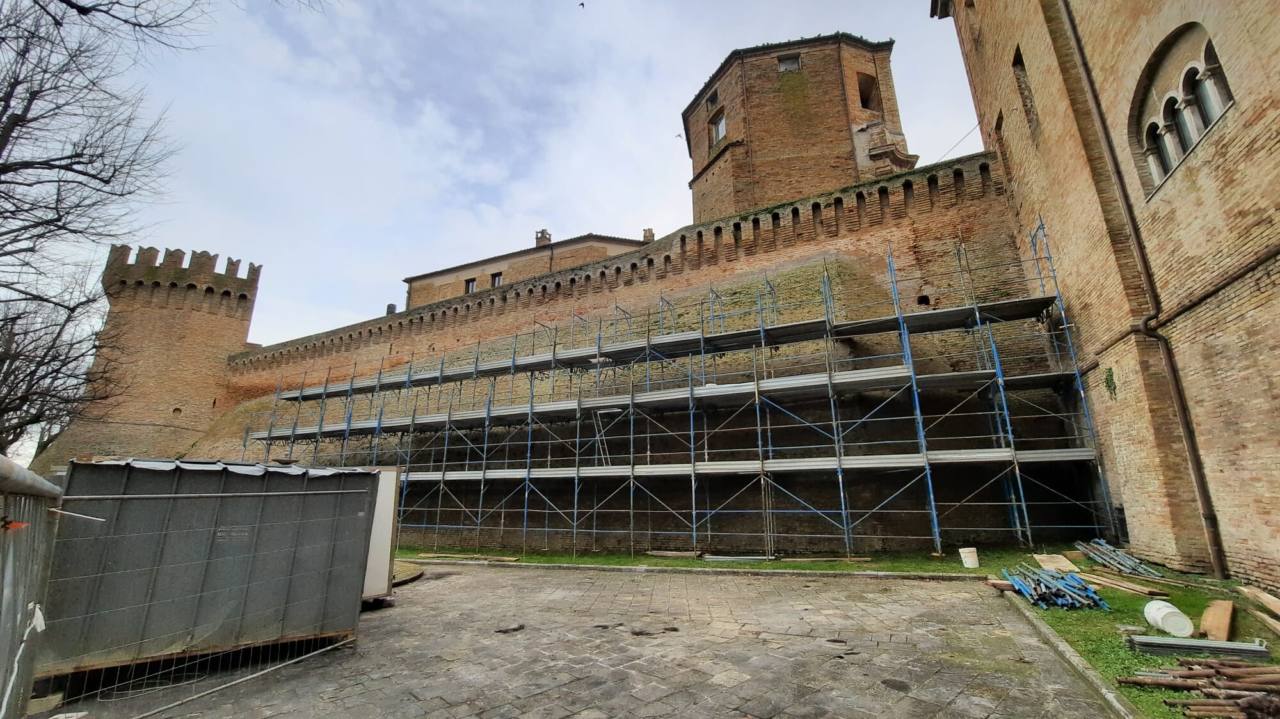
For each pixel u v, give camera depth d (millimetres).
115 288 32844
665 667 6348
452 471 20938
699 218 27719
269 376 33750
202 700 5668
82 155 7035
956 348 15242
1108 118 10133
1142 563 9391
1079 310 11852
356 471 8047
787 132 25156
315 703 5547
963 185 16891
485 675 6266
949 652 6508
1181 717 4402
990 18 15828
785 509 14719
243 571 6801
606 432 18234
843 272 17453
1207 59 7848
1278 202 6715
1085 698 5105
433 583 12672
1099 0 10008
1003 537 13250
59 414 12422
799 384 13945
